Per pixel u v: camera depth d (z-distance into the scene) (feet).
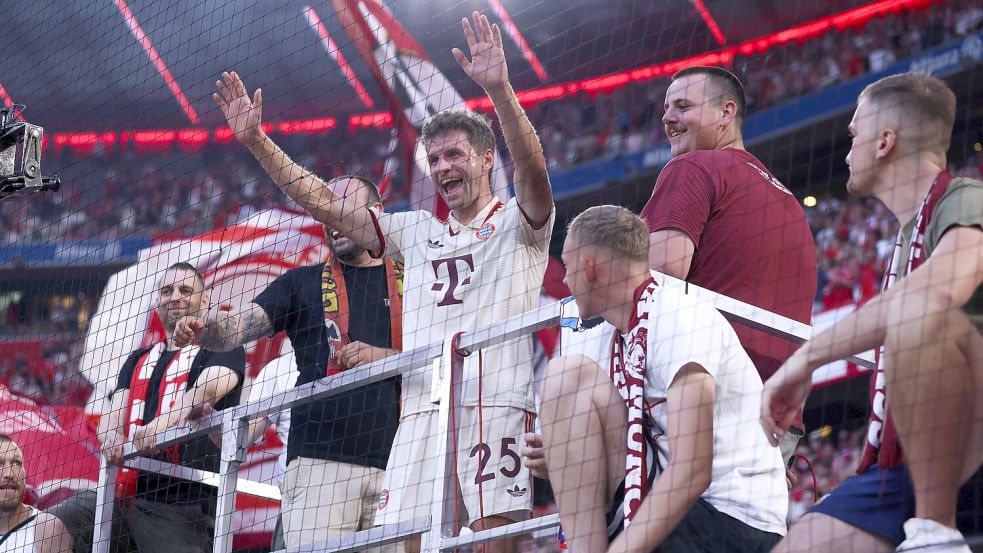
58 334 32.89
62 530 21.68
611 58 72.08
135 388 22.89
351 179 21.47
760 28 76.18
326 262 21.89
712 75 18.75
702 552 13.60
